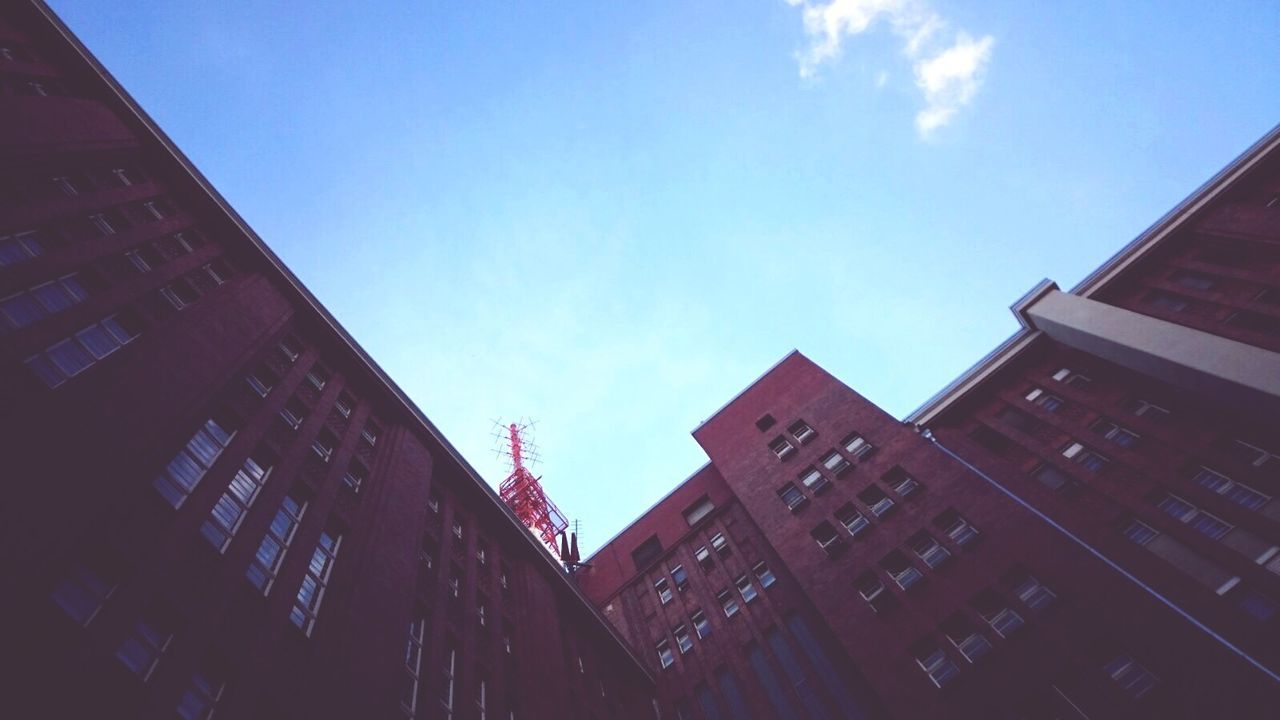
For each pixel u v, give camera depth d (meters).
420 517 32.59
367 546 27.14
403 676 24.23
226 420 25.00
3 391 17.30
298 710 18.78
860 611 37.19
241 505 22.69
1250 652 27.41
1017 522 36.59
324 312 37.19
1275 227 42.22
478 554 38.81
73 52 31.58
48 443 16.88
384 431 37.16
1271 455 34.44
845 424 49.81
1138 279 48.56
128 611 16.12
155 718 15.10
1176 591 30.83
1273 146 46.09
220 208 34.22
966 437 46.00
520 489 69.56
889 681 33.44
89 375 19.81
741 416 57.03
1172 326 40.91
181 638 17.09
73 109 28.84
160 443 20.05
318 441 30.53
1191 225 47.97
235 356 27.12
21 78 28.44
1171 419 39.38
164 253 29.17
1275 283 40.47
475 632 31.20
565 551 64.19
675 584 52.50
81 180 27.70
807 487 46.94
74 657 14.38
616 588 55.66
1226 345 37.50
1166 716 26.80
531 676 33.25
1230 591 30.19
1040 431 44.19
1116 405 42.47
